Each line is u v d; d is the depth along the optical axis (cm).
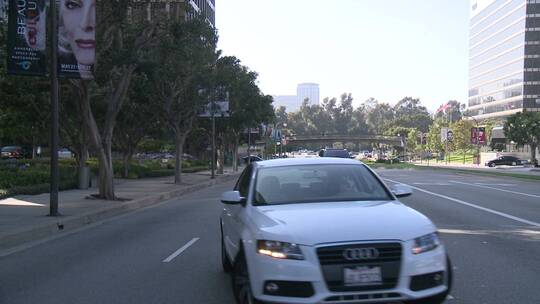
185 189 2838
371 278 531
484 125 11988
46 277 875
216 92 3394
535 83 12256
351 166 750
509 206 1850
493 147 10294
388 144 15275
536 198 2167
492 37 14238
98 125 3234
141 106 3241
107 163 2128
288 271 534
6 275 893
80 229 1459
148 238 1259
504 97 13412
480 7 15188
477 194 2369
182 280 833
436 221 1457
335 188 700
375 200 673
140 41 2078
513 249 1033
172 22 2244
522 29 12388
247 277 594
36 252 1109
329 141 14988
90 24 1586
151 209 1978
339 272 530
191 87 3150
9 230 1268
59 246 1181
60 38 1566
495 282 775
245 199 706
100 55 1936
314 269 528
